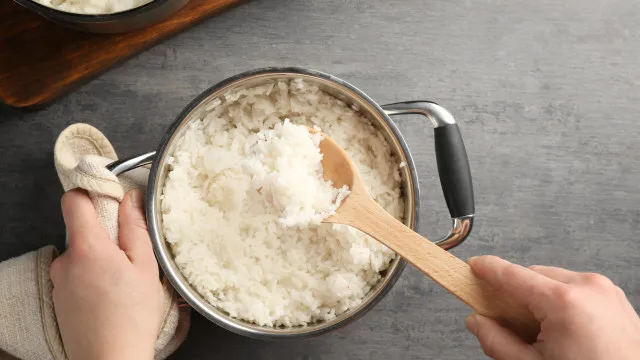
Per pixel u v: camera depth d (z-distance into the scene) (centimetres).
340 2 88
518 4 89
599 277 68
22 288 76
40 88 84
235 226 78
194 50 88
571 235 89
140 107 87
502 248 88
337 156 76
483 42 89
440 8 89
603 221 89
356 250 75
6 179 87
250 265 78
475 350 87
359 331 87
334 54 88
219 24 88
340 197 75
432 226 88
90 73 85
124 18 76
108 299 72
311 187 76
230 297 76
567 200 89
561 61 89
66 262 73
